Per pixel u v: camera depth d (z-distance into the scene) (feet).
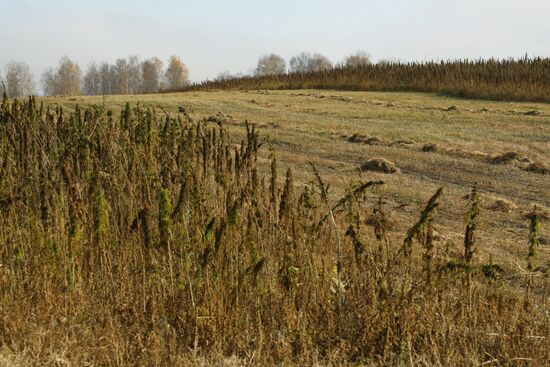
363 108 114.32
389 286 19.86
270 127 91.15
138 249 21.72
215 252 19.67
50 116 28.37
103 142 25.30
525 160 68.80
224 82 198.70
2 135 27.02
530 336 19.33
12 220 22.41
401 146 77.82
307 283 21.16
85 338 18.15
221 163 24.07
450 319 19.94
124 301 20.34
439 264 21.56
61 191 22.20
